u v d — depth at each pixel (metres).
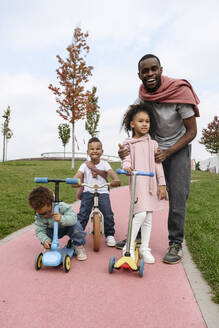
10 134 33.66
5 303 2.54
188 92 3.60
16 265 3.42
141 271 3.07
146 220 3.63
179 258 3.53
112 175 4.38
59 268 3.36
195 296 2.66
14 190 9.36
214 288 2.78
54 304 2.53
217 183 13.62
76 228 3.64
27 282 2.96
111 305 2.52
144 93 3.83
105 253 3.92
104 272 3.25
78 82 18.91
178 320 2.29
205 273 3.14
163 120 3.75
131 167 3.55
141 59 3.69
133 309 2.46
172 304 2.54
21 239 4.43
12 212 6.09
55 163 24.09
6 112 33.47
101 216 4.13
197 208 6.94
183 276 3.13
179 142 3.66
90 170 4.41
